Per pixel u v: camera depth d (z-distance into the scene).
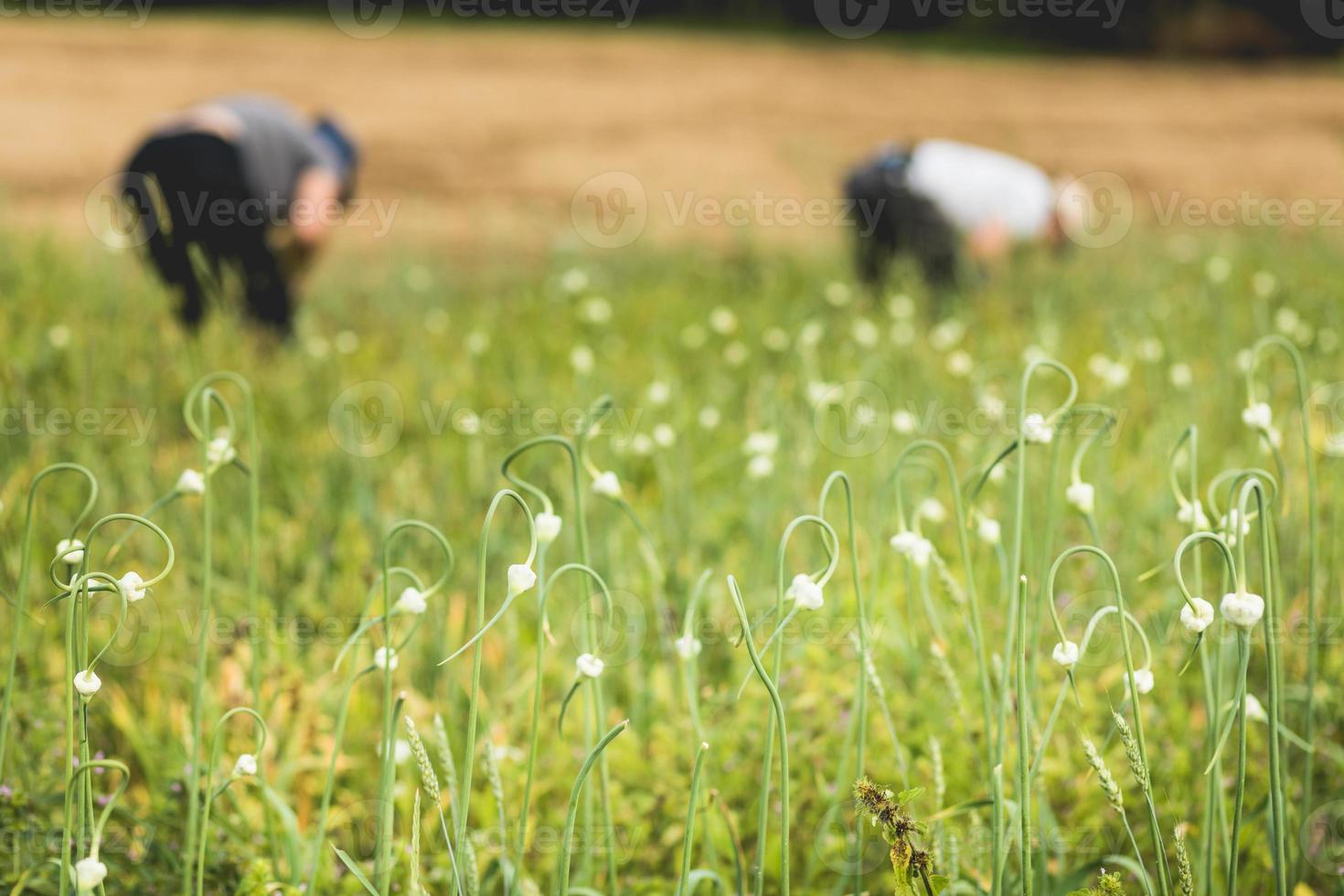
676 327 5.79
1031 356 4.48
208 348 4.68
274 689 2.55
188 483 1.97
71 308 5.14
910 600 2.01
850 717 2.28
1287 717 2.49
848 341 4.84
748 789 2.35
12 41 16.47
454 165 11.78
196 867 2.04
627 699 2.73
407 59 17.39
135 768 2.57
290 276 5.54
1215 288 5.65
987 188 6.32
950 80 17.75
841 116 14.87
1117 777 2.28
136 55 16.33
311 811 2.43
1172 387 4.31
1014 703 2.30
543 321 5.84
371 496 3.63
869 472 3.76
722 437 4.15
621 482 3.63
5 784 2.21
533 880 2.24
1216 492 3.52
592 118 14.12
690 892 2.06
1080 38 21.20
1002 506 3.31
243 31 18.95
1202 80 18.42
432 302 6.44
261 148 5.18
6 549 2.97
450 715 2.46
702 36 21.66
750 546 3.32
